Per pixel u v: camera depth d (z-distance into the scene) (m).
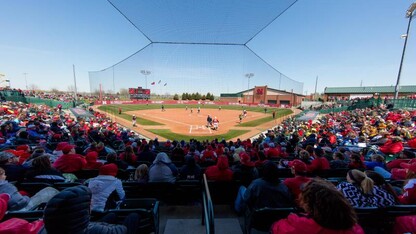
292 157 7.16
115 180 2.94
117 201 2.94
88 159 4.68
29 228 1.63
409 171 3.30
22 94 33.09
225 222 3.26
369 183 2.54
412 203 2.81
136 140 11.43
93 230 1.56
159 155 4.00
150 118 30.64
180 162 6.11
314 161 4.54
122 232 1.69
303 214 1.72
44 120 15.80
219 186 3.80
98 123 19.38
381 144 9.80
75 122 18.20
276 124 26.92
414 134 11.51
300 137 14.87
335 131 15.72
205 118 32.19
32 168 3.48
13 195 2.47
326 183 1.60
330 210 1.36
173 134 19.95
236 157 6.15
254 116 35.44
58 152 6.24
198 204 3.81
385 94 55.59
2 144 6.92
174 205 3.79
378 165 5.30
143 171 3.89
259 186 2.62
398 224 2.21
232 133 21.03
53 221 1.17
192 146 9.29
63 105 36.09
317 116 31.64
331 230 1.41
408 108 26.72
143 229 2.38
